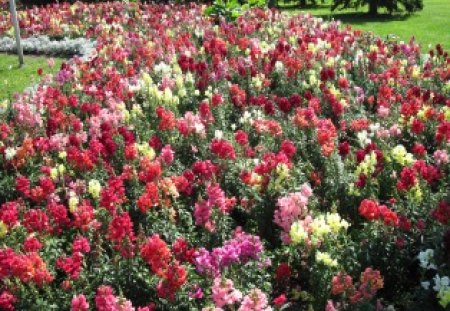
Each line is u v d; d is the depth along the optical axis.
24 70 12.84
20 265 4.30
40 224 5.03
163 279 4.22
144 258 4.32
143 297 4.55
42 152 6.74
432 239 4.66
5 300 4.21
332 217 4.74
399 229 4.79
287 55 9.99
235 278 4.37
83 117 8.22
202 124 6.84
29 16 16.91
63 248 5.31
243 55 11.10
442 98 7.92
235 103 7.98
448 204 4.84
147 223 5.39
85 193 5.91
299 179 5.84
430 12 21.16
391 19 19.77
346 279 4.23
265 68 9.46
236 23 13.95
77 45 14.41
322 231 4.59
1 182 6.44
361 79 9.23
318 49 10.38
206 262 4.27
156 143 6.58
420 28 17.47
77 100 8.27
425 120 6.98
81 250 4.61
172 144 6.88
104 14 17.00
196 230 5.51
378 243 4.75
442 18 19.44
